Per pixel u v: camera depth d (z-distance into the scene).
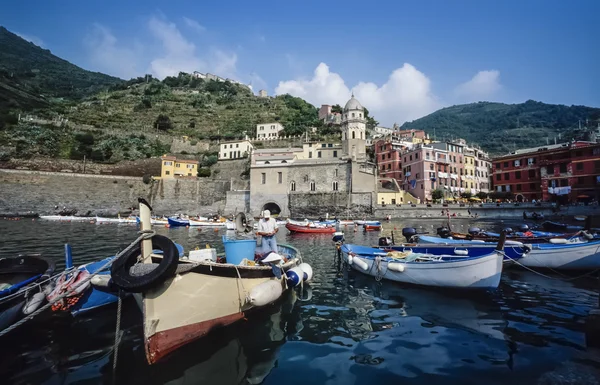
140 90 121.62
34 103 84.19
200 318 6.38
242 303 7.26
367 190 52.84
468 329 6.87
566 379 4.79
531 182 53.88
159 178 61.47
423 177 59.16
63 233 26.41
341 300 9.06
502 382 4.78
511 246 12.12
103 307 8.36
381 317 7.70
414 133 85.31
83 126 77.50
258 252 10.12
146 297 5.50
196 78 141.25
